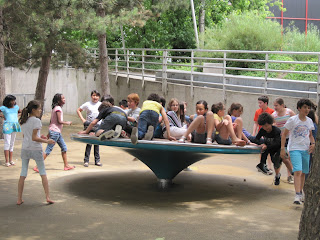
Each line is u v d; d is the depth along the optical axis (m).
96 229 6.00
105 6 17.81
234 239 5.66
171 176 8.69
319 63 12.04
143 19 18.56
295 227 6.21
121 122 8.09
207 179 9.70
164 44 31.31
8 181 8.93
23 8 16.80
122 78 22.16
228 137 8.34
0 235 5.68
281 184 9.22
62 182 9.02
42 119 22.20
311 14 42.22
